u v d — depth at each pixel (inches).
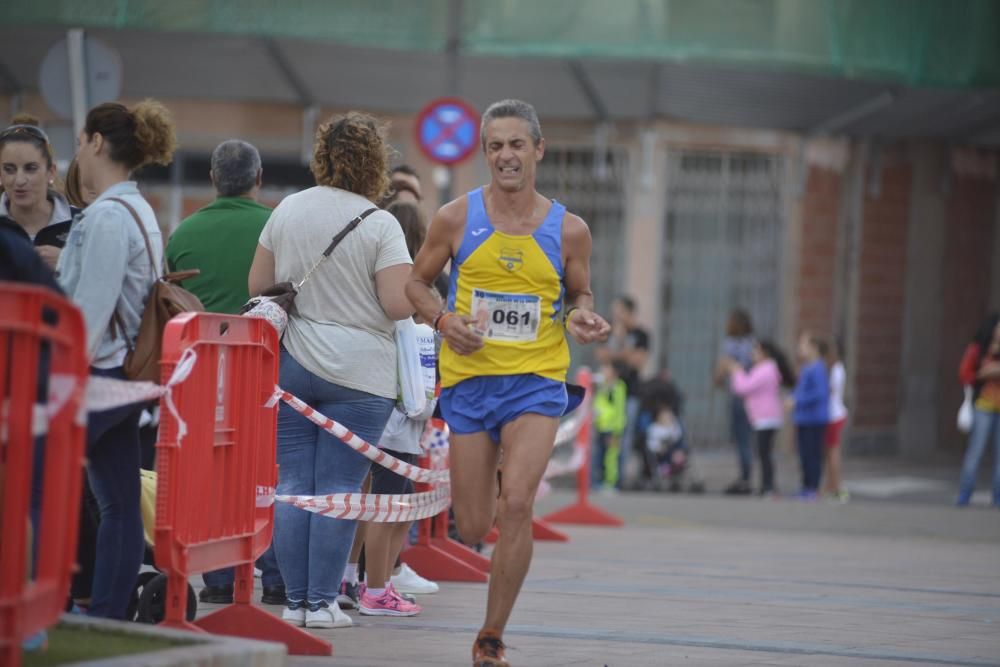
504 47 2101.4
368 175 787.4
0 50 2124.8
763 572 1177.4
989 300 2815.0
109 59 1318.9
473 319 661.3
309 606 794.8
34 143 761.0
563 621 864.9
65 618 601.6
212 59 2158.0
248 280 821.2
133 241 660.7
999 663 761.0
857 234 2504.9
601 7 2110.0
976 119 2490.2
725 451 2374.5
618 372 2022.6
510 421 668.1
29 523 541.6
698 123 2305.6
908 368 2637.8
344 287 776.3
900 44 2197.3
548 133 2288.4
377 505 791.1
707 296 2346.2
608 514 1601.9
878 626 887.1
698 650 767.1
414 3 2087.8
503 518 653.3
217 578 882.1
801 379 1989.4
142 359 658.8
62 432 517.0
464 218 677.3
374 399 781.9
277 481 770.8
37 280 556.1
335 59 2156.7
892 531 1585.9
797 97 2289.6
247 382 710.5
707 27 2122.3
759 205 2362.2
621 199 2285.9
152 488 751.1
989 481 2341.3
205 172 2228.1
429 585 983.0
